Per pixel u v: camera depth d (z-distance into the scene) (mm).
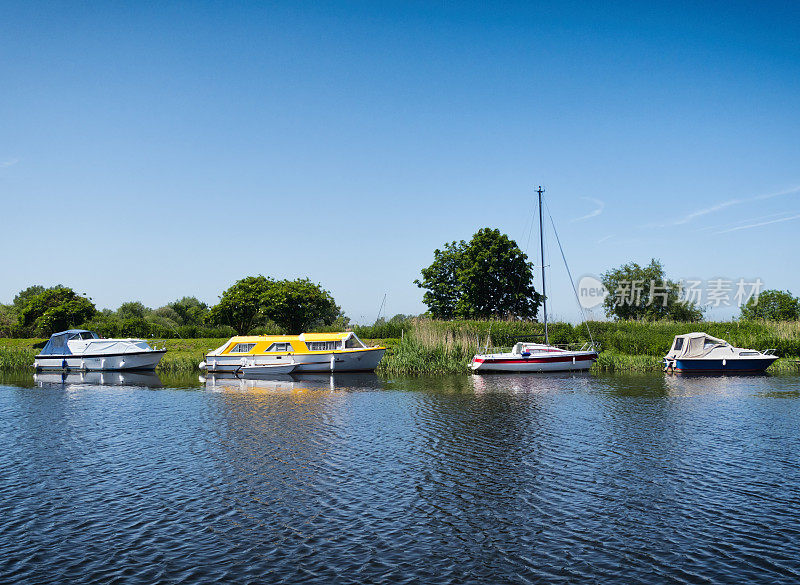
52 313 59906
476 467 15914
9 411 24797
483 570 10070
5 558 10641
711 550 10758
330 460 16672
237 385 33094
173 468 16000
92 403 26797
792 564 10195
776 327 47719
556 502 13234
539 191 41375
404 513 12648
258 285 64875
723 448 17672
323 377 36500
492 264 65938
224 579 9789
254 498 13609
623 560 10406
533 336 45219
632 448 17766
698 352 37625
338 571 10047
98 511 12875
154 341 52438
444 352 40094
